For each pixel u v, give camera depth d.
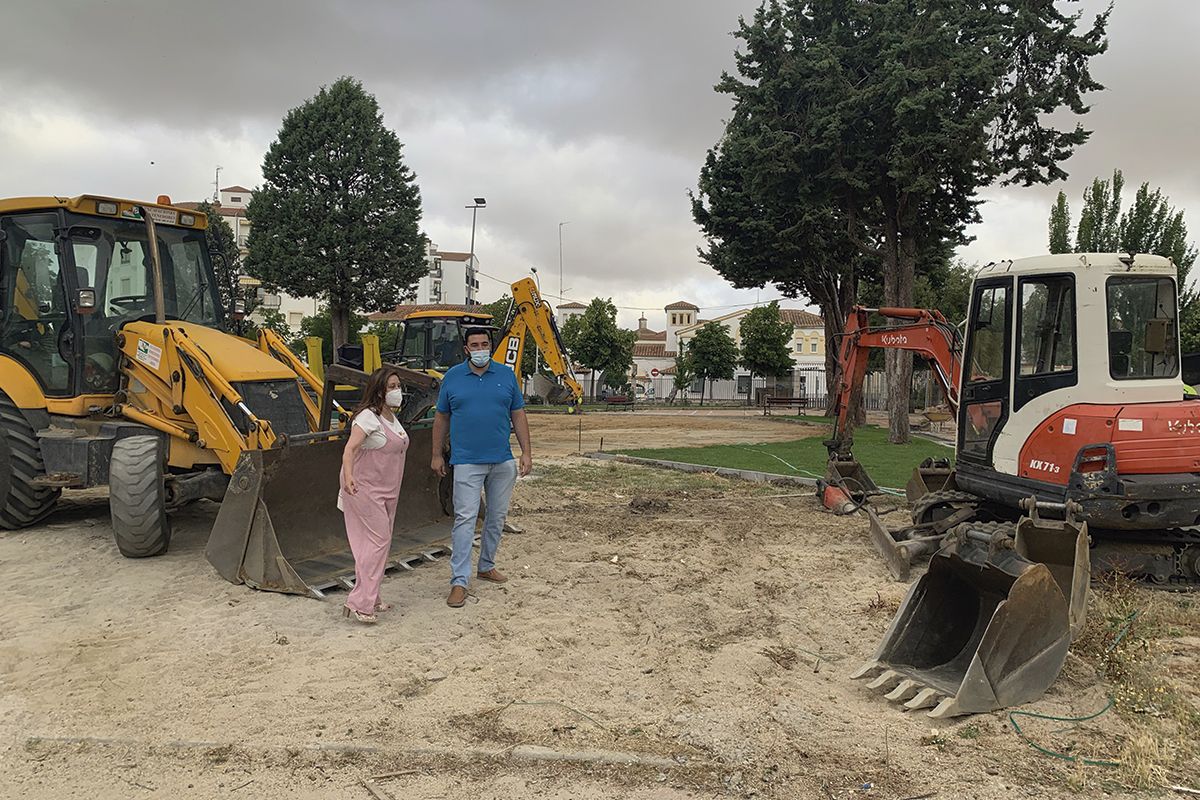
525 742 3.80
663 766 3.59
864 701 4.38
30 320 7.59
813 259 25.55
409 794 3.36
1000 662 4.30
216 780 3.45
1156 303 6.58
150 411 7.34
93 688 4.37
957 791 3.40
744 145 19.41
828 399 30.31
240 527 6.22
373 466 5.44
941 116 16.55
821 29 19.16
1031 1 16.69
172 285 8.19
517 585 6.44
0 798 3.29
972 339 7.69
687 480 12.20
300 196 32.88
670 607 5.96
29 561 6.83
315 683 4.48
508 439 6.16
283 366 7.34
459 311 19.58
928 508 8.16
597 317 48.28
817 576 6.89
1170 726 4.04
